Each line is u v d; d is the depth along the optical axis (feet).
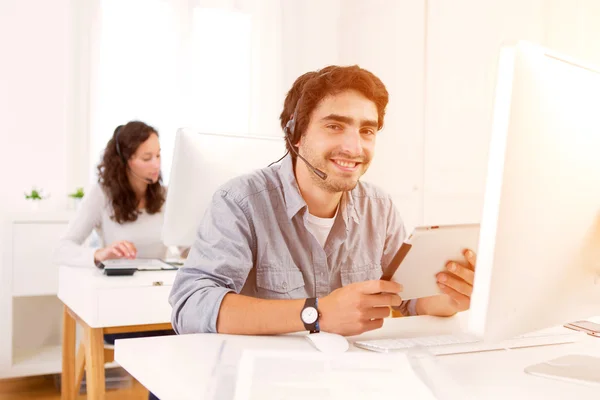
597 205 2.72
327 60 14.56
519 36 10.69
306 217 4.29
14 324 11.04
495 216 2.37
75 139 11.86
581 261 2.74
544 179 2.48
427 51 12.76
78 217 8.44
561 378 2.57
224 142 5.47
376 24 13.99
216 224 4.10
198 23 13.14
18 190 11.43
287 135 4.29
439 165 12.44
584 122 2.59
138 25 12.48
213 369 2.64
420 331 3.74
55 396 9.36
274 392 2.29
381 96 4.04
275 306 3.43
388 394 2.30
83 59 11.94
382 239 4.75
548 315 2.68
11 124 11.37
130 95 12.41
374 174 14.33
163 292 5.67
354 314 3.28
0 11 11.27
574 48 9.70
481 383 2.50
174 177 5.38
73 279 6.29
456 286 3.45
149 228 8.78
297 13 14.21
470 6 11.68
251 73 13.66
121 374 10.28
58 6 11.73
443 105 12.34
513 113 2.32
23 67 11.44
